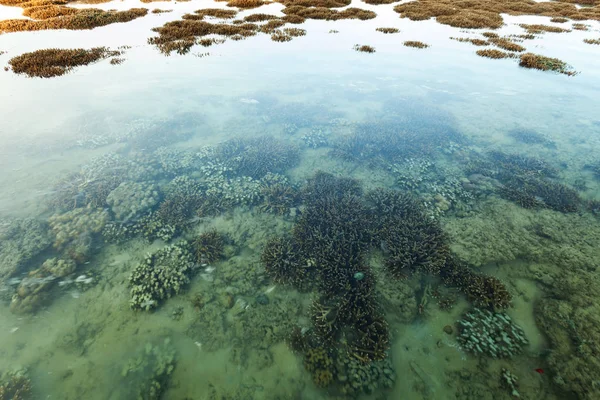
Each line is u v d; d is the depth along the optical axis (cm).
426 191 1004
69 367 553
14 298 649
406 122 1412
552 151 1211
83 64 1923
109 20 2736
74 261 734
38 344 585
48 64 1841
